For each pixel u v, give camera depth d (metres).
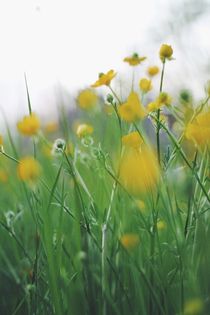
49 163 0.74
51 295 0.55
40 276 0.59
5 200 0.85
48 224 0.55
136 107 0.56
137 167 0.55
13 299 0.66
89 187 0.66
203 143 0.54
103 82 0.59
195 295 0.50
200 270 0.53
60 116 0.67
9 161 0.89
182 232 0.53
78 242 0.56
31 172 0.56
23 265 0.66
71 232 0.65
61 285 0.56
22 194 0.74
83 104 0.77
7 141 0.96
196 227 0.53
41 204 0.58
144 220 0.55
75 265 0.56
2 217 0.72
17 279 0.65
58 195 0.61
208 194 0.55
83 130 0.60
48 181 0.68
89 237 0.58
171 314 0.54
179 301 0.52
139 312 0.54
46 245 0.54
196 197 0.56
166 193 0.55
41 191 0.58
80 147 0.69
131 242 0.55
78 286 0.55
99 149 0.58
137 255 0.57
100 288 0.54
